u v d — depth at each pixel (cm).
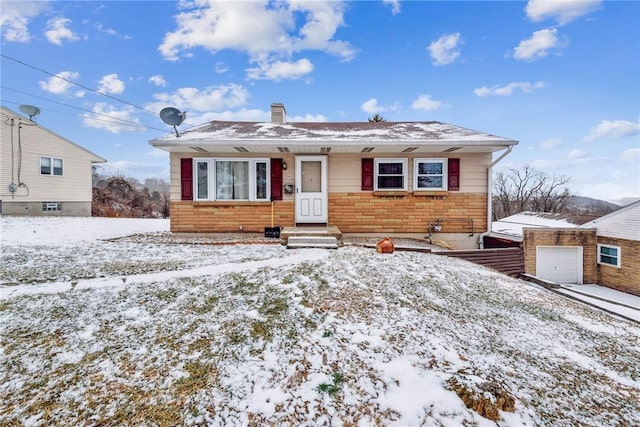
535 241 1225
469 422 230
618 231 1170
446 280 539
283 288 459
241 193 937
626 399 276
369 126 1084
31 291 433
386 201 941
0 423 223
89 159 1944
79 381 265
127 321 361
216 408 239
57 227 1063
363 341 329
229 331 344
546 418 242
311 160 935
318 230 833
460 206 940
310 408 240
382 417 233
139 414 232
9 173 1541
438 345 327
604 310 559
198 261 599
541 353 339
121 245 761
